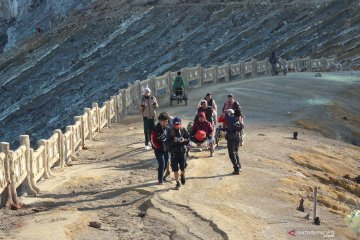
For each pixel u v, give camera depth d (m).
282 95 29.31
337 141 21.33
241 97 28.78
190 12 63.88
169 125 13.52
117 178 14.64
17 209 12.19
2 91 60.91
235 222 10.91
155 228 10.77
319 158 17.78
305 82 33.34
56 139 15.83
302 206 12.17
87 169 15.87
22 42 73.50
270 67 39.97
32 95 56.91
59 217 11.30
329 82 33.41
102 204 12.41
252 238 10.16
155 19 65.00
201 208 11.68
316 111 25.70
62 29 69.94
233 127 14.43
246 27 58.22
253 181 14.07
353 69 43.84
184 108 26.33
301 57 49.94
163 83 30.88
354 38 49.72
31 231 10.37
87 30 66.75
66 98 55.25
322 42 51.06
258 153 17.47
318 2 58.09
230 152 14.59
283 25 56.41
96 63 59.25
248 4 61.62
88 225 10.97
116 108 24.23
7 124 54.34
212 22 61.09
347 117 25.58
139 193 13.08
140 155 17.48
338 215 12.35
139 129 22.44
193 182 13.79
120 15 67.75
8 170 12.17
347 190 15.44
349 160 18.38
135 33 63.50
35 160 13.87
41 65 62.97
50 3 83.88
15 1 89.44
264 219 11.30
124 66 57.84
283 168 15.72
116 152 18.20
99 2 74.25
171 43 59.41
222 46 55.84
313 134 22.03
